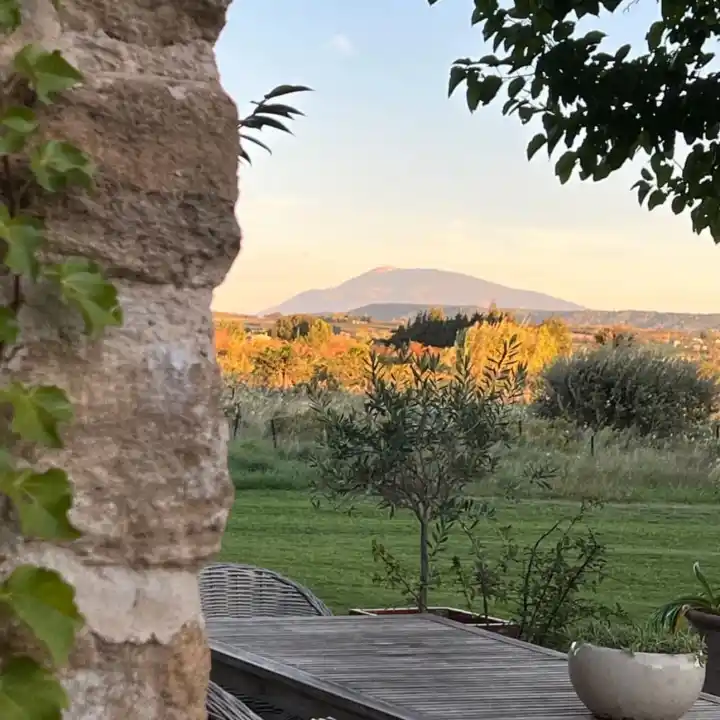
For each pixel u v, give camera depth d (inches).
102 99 47.1
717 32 150.9
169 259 48.2
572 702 103.9
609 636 97.0
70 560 46.8
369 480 197.6
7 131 44.8
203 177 48.8
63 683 46.5
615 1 144.9
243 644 131.2
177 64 49.1
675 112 148.4
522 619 193.3
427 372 201.6
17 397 44.6
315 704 110.3
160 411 48.0
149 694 48.0
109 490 47.1
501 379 204.5
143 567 47.9
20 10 46.8
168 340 48.3
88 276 45.8
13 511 46.4
